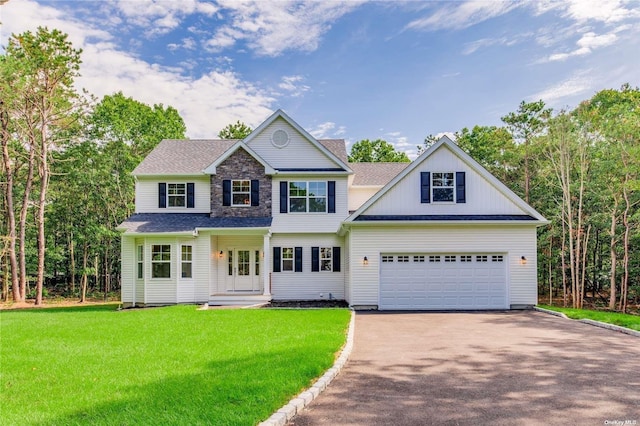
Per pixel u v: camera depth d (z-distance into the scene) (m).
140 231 19.98
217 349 8.71
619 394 6.24
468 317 15.11
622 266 27.12
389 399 6.04
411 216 18.44
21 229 26.98
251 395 5.56
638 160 23.58
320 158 22.47
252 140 22.58
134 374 6.78
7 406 5.29
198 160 23.58
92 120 31.61
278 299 21.83
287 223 22.02
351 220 17.97
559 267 30.06
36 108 26.55
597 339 10.66
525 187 30.22
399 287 17.94
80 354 8.38
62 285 37.34
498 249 17.92
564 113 26.14
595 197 26.72
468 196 18.62
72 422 4.71
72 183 31.02
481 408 5.65
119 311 18.14
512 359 8.51
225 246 22.50
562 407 5.69
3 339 10.21
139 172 22.38
